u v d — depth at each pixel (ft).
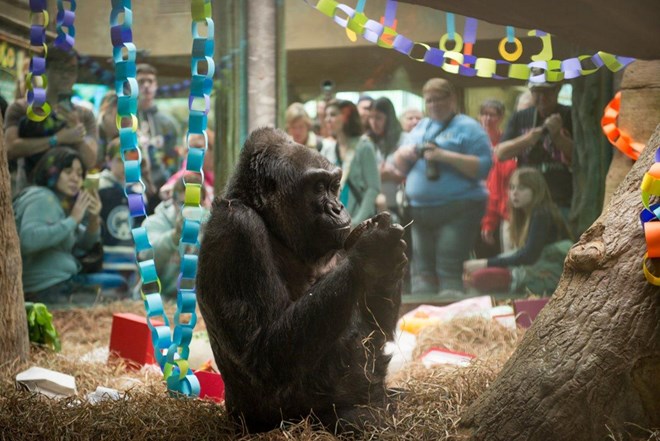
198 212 14.96
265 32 35.91
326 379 13.69
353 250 12.42
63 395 17.11
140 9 38.60
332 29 37.60
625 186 12.23
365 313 14.03
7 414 14.74
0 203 19.85
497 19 13.38
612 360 11.15
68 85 36.63
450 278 35.73
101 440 13.61
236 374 13.89
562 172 35.47
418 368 19.27
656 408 11.23
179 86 38.78
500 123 35.73
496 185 35.65
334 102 36.60
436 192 35.58
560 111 35.14
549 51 16.89
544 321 11.98
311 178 13.93
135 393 15.89
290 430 13.07
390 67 37.27
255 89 35.99
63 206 35.55
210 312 13.48
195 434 13.82
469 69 16.06
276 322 12.77
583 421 11.18
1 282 19.79
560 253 35.47
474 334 23.27
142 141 37.29
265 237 13.60
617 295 11.34
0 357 19.77
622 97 21.49
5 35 34.01
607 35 13.76
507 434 11.48
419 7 36.83
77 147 36.14
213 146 37.29
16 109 35.06
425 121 36.11
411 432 12.76
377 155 36.32
